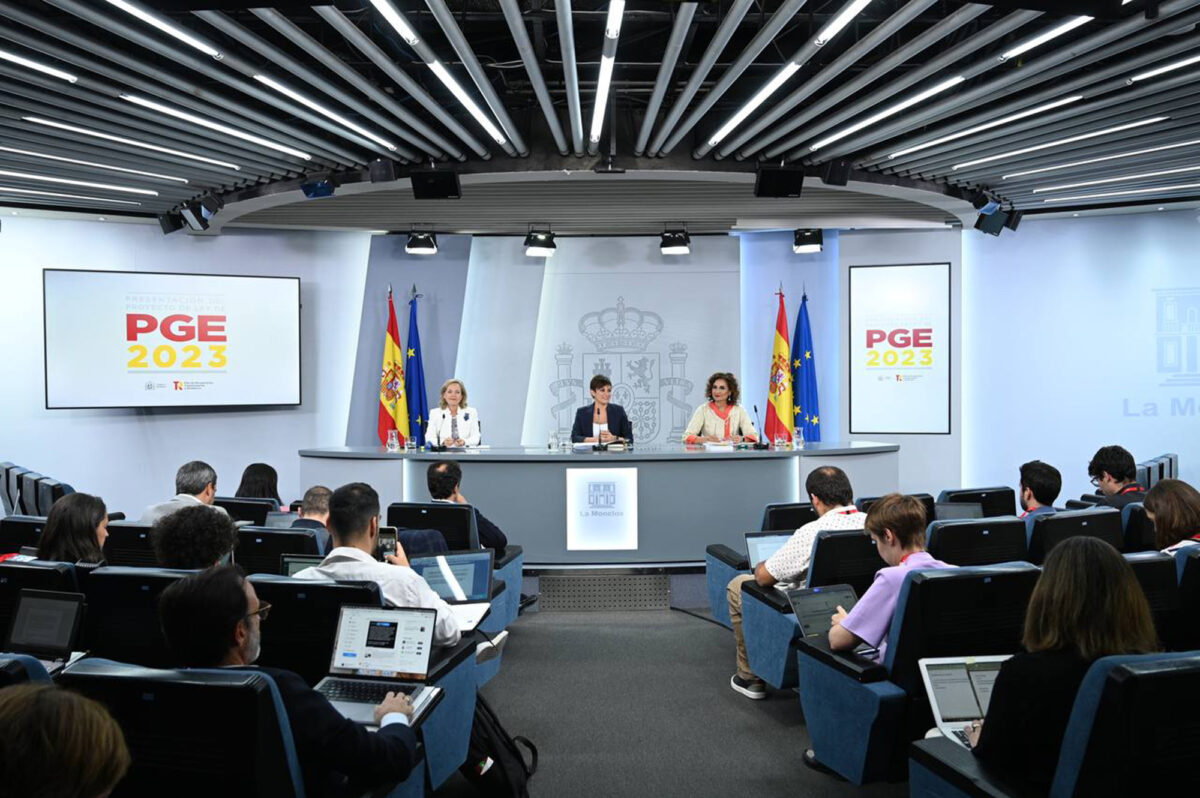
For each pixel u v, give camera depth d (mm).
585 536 6176
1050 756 1772
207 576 1888
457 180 6816
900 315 9422
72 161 6547
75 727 1020
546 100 5430
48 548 3227
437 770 2537
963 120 5758
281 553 3455
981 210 8125
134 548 3770
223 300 8844
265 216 8695
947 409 9305
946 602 2447
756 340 9719
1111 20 4035
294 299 9086
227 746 1622
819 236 8945
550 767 3291
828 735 2842
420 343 9383
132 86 4977
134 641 2656
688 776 3205
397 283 9477
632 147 6887
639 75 6164
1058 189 7859
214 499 4492
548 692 4188
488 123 5828
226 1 3592
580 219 8922
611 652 4879
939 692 2340
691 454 6141
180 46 4465
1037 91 5273
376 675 2363
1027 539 3506
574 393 9648
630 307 9625
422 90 5203
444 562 3590
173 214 8320
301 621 2490
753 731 3662
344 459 6688
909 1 3904
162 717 1643
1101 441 9102
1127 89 5230
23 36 4238
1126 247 9016
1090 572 1764
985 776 1844
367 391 9453
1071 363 9180
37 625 2580
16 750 982
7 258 8398
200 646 1854
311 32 5129
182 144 6352
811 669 2912
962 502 4566
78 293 8375
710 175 6980
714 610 4949
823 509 3887
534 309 9547
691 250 9617
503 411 9531
